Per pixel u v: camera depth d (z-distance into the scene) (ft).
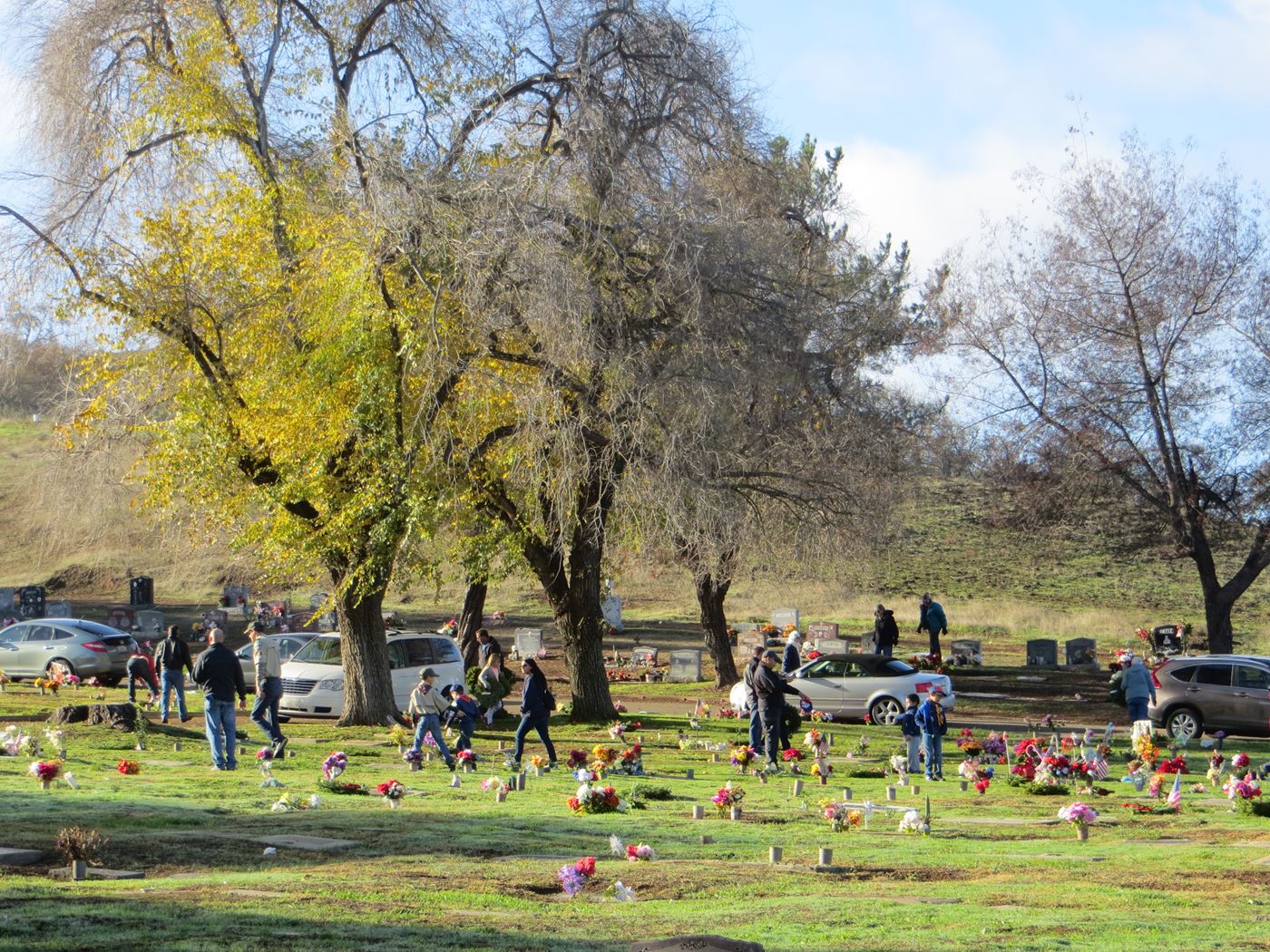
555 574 97.96
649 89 85.92
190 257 82.48
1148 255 131.23
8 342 85.20
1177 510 131.44
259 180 84.84
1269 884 32.89
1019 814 51.72
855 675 104.53
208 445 83.41
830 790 61.16
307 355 81.25
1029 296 135.33
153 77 84.17
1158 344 131.85
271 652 70.49
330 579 95.09
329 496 85.61
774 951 23.11
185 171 85.71
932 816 50.78
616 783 59.47
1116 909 28.78
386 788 47.85
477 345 80.89
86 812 42.75
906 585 236.84
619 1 85.20
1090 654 154.71
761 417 100.48
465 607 128.26
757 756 71.05
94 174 85.15
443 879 31.78
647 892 31.40
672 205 82.94
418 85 89.76
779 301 88.69
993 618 207.92
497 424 85.40
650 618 211.61
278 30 86.17
